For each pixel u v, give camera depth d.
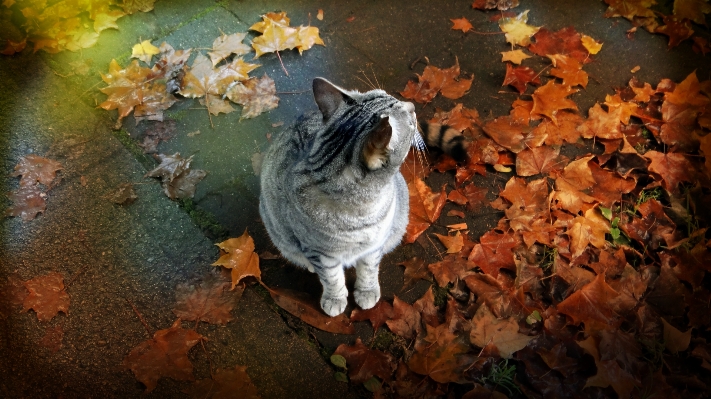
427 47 3.98
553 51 3.92
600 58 3.94
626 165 3.37
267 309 2.94
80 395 2.65
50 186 3.28
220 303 2.92
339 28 4.06
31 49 3.85
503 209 3.26
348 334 2.87
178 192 3.28
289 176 2.42
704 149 3.38
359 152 2.08
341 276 2.83
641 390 2.57
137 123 3.55
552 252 3.08
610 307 2.83
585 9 4.14
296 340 2.85
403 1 4.17
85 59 3.83
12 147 3.43
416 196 3.26
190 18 4.06
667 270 2.95
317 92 2.31
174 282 3.01
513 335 2.73
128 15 4.04
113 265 3.05
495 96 3.74
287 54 3.91
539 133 3.49
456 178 3.35
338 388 2.71
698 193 3.24
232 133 3.55
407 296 3.01
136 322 2.88
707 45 3.95
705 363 2.64
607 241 3.12
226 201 3.29
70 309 2.90
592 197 3.23
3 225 3.14
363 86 3.79
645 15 4.07
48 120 3.54
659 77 3.85
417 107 3.68
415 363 2.70
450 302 2.91
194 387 2.68
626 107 3.58
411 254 3.14
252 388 2.67
